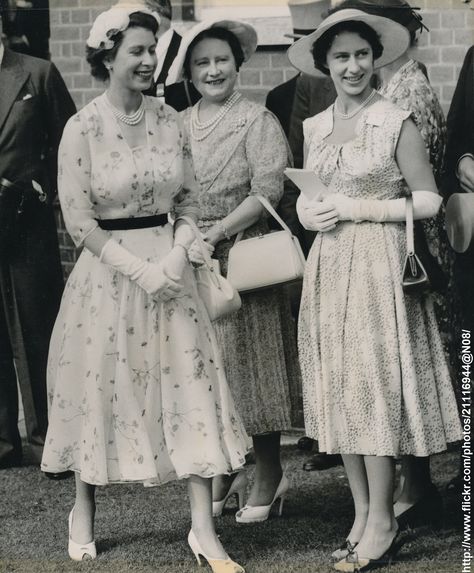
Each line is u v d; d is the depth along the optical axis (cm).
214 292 452
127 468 431
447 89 733
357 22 436
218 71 494
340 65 437
